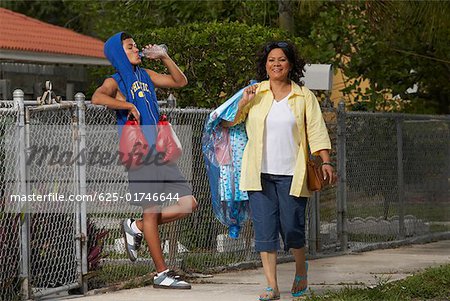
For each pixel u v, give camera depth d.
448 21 18.09
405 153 18.23
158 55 12.00
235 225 11.52
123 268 12.49
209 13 21.09
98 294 11.66
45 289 11.22
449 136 19.61
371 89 21.91
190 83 15.48
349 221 16.67
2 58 21.39
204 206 13.82
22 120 10.84
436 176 19.14
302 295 11.25
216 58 15.28
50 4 36.78
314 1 18.58
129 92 11.60
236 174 11.25
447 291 11.38
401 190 17.97
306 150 10.91
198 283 12.62
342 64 22.09
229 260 14.06
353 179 16.78
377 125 17.44
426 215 18.80
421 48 21.61
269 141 10.81
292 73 11.06
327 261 15.20
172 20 22.00
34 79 23.31
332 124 16.27
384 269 14.20
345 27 21.55
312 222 15.60
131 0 22.25
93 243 11.95
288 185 10.81
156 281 12.03
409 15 18.47
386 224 17.61
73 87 24.50
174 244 13.20
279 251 14.88
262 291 11.88
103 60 23.97
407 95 22.62
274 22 21.41
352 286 12.14
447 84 22.30
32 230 11.29
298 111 10.81
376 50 21.38
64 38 23.92
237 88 15.39
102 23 25.56
